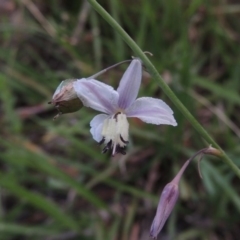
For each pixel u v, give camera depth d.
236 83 0.34
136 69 0.22
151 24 0.33
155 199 0.31
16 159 0.30
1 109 0.35
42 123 0.33
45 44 0.38
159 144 0.32
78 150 0.33
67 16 0.37
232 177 0.31
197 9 0.35
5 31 0.37
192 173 0.32
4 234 0.30
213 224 0.31
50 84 0.35
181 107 0.22
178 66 0.33
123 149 0.22
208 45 0.36
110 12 0.36
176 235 0.31
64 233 0.31
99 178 0.31
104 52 0.36
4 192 0.32
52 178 0.32
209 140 0.22
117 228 0.31
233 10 0.36
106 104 0.22
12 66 0.34
